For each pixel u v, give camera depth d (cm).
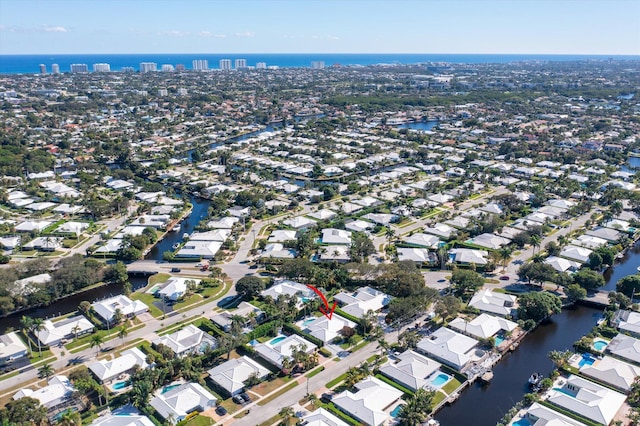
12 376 18788
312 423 15550
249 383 18088
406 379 18138
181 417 16338
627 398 17412
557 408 16788
